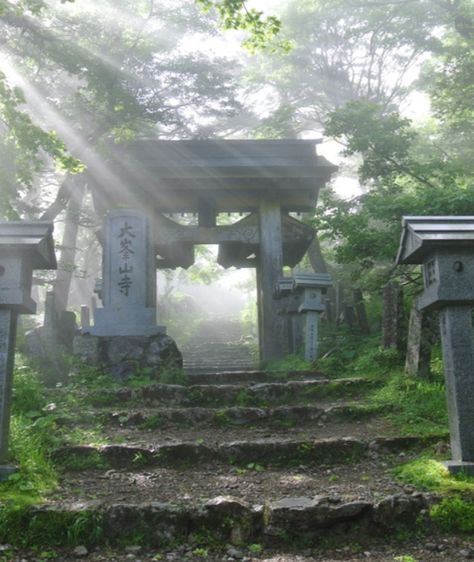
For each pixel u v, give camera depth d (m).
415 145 17.83
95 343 9.67
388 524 4.08
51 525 3.91
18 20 11.38
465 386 4.70
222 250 14.07
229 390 7.66
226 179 12.96
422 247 4.75
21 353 9.65
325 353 10.81
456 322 4.79
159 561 3.75
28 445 5.03
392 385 7.43
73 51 12.52
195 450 5.48
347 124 12.05
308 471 5.30
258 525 4.06
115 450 5.38
